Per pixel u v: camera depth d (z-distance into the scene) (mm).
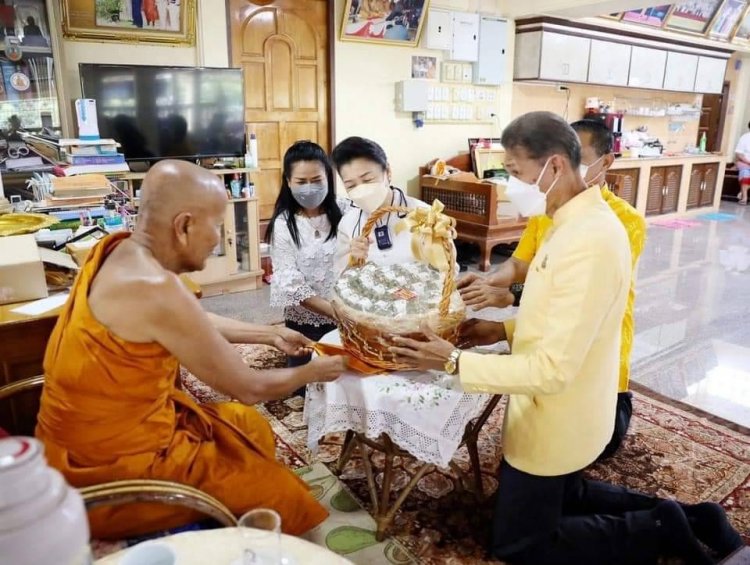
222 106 4281
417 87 5520
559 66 6148
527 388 1397
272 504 1467
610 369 1524
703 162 7977
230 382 1364
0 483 586
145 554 927
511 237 5227
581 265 1343
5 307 1789
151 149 4109
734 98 9281
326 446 2361
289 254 2375
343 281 1699
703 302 4324
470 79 5996
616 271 1356
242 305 4133
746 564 1223
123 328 1223
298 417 2592
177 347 1271
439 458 1578
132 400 1291
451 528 1894
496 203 5066
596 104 7035
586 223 1368
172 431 1404
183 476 1376
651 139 7832
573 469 1562
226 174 4309
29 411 1811
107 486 1097
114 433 1297
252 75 4809
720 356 3350
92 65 3785
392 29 5305
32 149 3662
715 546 1704
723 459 2307
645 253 5855
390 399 1575
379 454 2301
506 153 1422
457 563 1745
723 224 7465
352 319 1509
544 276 1450
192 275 4191
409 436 1580
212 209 1315
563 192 1415
